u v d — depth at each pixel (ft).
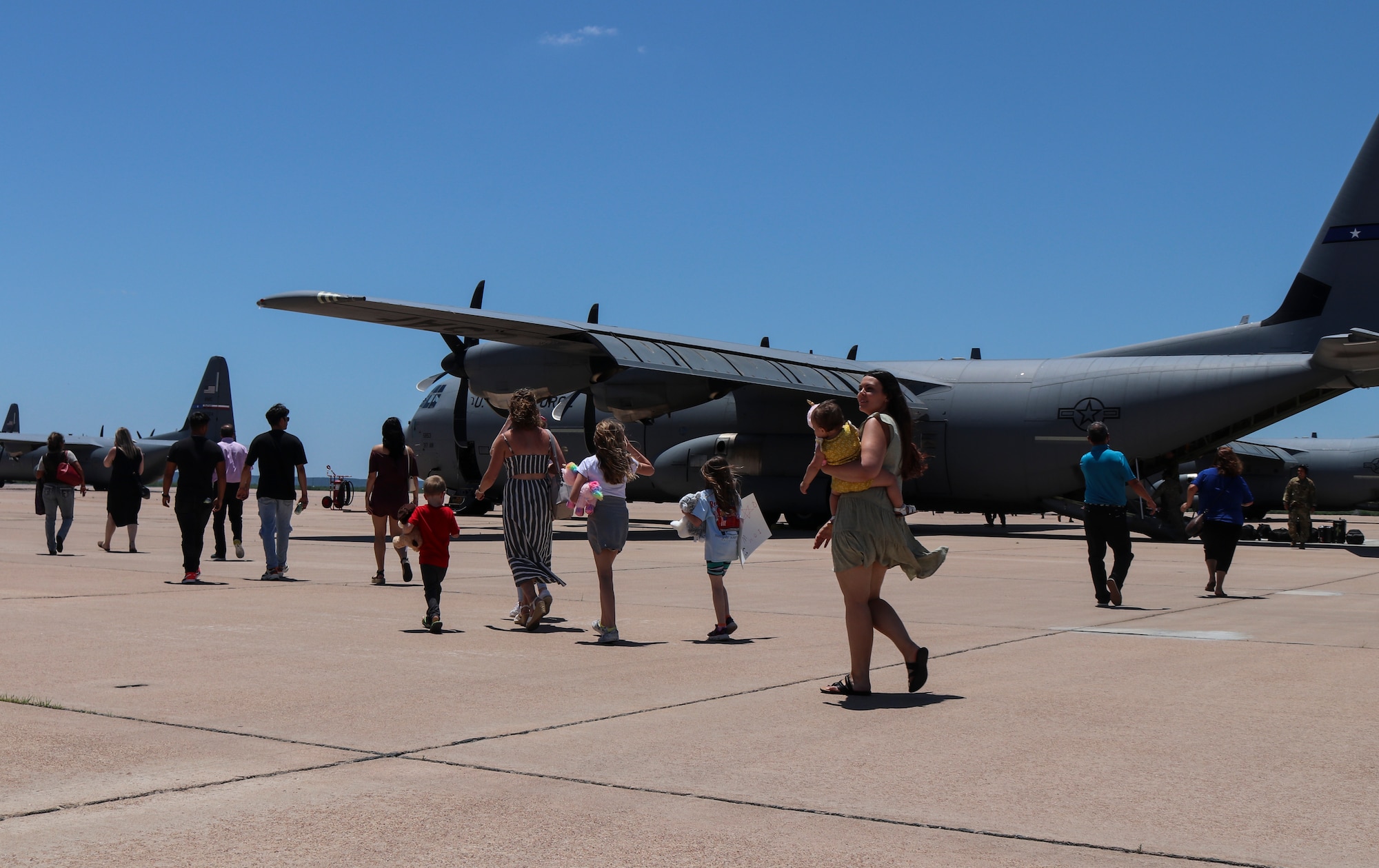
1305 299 70.74
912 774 15.05
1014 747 16.52
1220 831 12.64
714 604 27.35
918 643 26.81
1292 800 13.82
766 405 80.38
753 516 27.50
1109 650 25.64
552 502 28.89
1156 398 70.38
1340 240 69.77
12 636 26.66
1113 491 34.78
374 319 62.13
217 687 20.58
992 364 78.13
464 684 21.22
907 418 20.71
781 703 19.65
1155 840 12.37
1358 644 26.61
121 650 24.70
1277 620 31.09
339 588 38.47
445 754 15.98
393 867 11.49
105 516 93.81
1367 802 13.74
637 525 88.69
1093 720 18.28
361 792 14.10
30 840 12.17
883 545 19.88
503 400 74.23
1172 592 39.17
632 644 26.50
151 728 17.38
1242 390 68.28
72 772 14.83
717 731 17.46
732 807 13.58
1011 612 33.22
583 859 11.76
